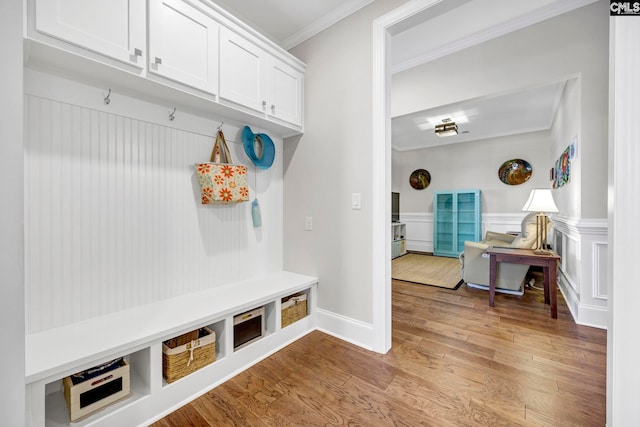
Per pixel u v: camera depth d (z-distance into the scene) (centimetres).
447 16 234
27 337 128
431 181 662
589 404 141
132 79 142
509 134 564
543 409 138
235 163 219
